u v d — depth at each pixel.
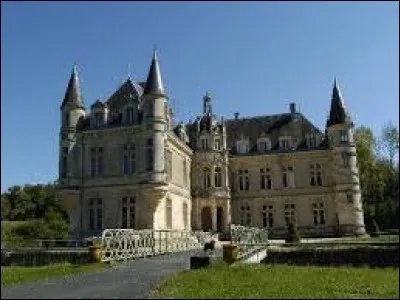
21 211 96.19
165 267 26.61
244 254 32.22
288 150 62.69
